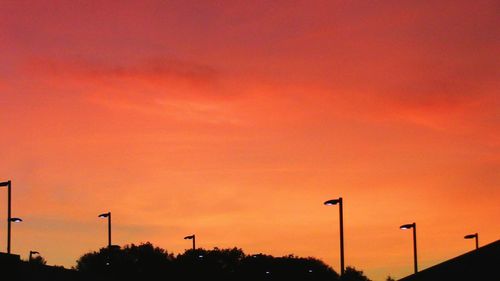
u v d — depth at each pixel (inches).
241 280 5585.6
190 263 4805.6
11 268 1918.1
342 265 1658.5
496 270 1320.1
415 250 2041.1
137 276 4783.5
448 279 1393.9
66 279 2400.3
